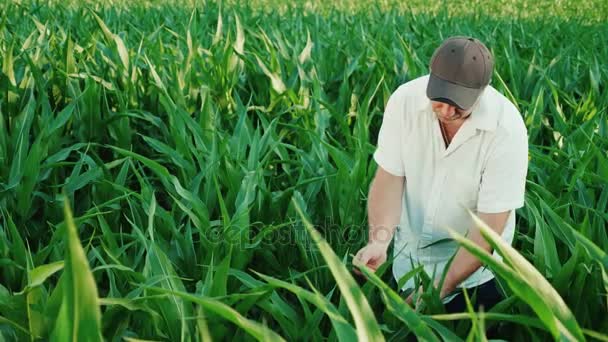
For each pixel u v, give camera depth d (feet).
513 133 7.10
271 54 16.28
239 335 6.93
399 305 5.60
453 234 5.07
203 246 8.82
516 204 7.36
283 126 14.05
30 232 10.84
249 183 9.26
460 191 7.68
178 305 6.69
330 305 5.50
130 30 22.80
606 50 21.56
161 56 16.84
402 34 23.63
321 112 13.03
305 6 34.12
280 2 37.40
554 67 18.35
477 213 7.95
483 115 7.05
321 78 17.15
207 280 6.96
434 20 28.25
